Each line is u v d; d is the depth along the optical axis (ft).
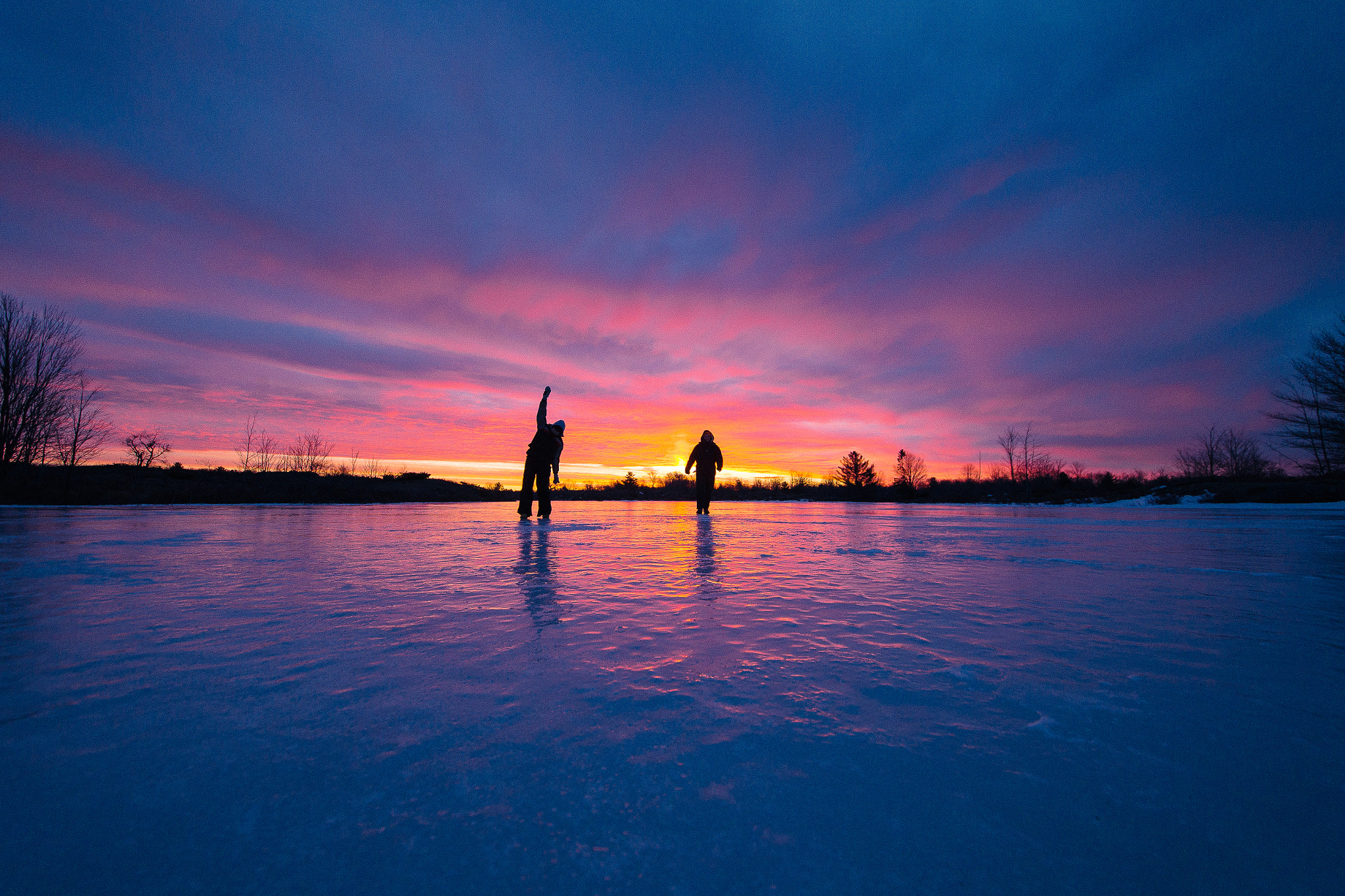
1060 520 33.50
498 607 8.11
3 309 58.34
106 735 3.79
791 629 6.88
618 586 9.91
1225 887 2.42
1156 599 8.82
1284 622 7.25
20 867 2.50
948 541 18.79
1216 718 4.13
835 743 3.74
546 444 28.27
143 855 2.61
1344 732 3.89
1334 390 78.74
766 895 2.39
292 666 5.31
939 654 5.82
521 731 3.91
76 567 11.68
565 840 2.77
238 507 46.37
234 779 3.25
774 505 62.64
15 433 58.34
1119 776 3.29
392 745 3.69
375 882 2.47
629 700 4.48
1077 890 2.41
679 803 3.05
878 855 2.66
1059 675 5.14
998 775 3.31
